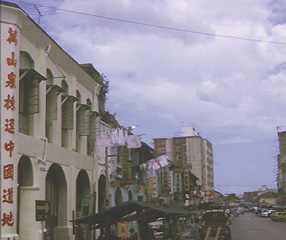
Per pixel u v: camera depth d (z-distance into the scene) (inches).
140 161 1765.5
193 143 5187.0
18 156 689.6
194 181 3907.5
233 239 1225.4
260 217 3405.5
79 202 1066.1
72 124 945.5
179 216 1054.4
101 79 1349.7
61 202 938.7
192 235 1279.5
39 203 593.3
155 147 5295.3
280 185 5462.6
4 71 657.6
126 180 1391.5
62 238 917.2
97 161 1157.7
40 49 796.0
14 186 650.2
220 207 1288.1
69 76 974.4
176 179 2871.6
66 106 947.3
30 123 763.4
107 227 692.7
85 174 1080.8
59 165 897.5
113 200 1327.5
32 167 750.5
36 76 735.7
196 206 3417.8
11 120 653.3
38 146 773.3
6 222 631.8
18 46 687.1
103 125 1241.4
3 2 665.0
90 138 1110.4
